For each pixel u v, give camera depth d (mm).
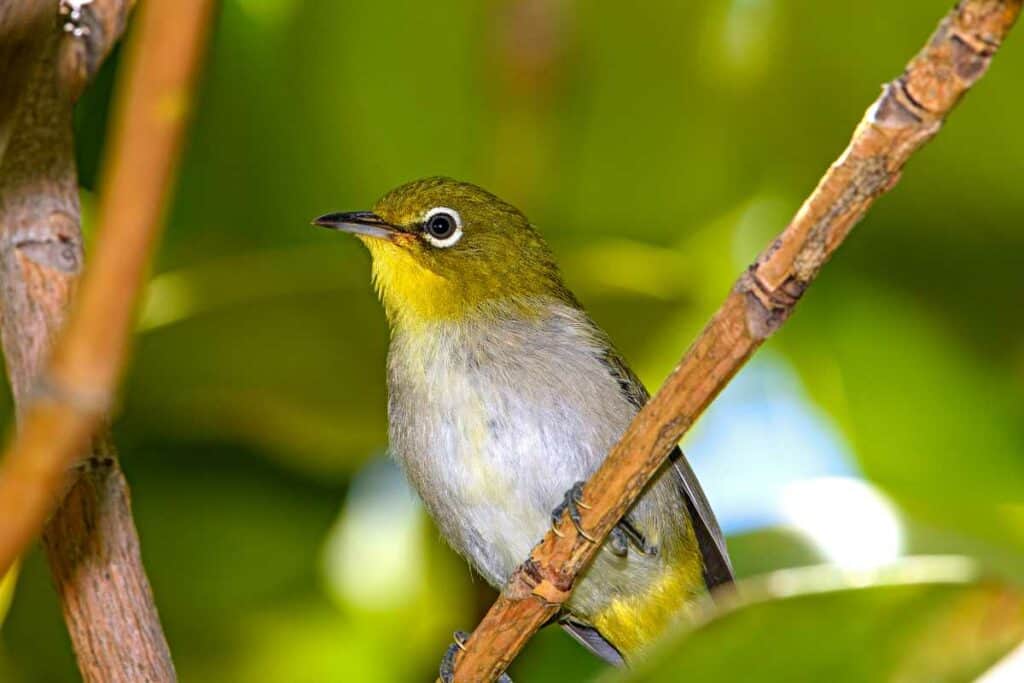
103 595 6914
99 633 6875
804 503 9594
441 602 12773
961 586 5934
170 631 12516
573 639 12391
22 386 6898
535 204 12031
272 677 12703
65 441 3000
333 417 12023
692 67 11398
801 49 11156
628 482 6477
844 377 13266
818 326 13219
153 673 6910
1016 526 9359
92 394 2971
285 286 10703
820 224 5164
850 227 5148
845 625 5945
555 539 6797
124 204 2838
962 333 12898
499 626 7004
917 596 5926
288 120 11625
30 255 6984
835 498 9539
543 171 11836
